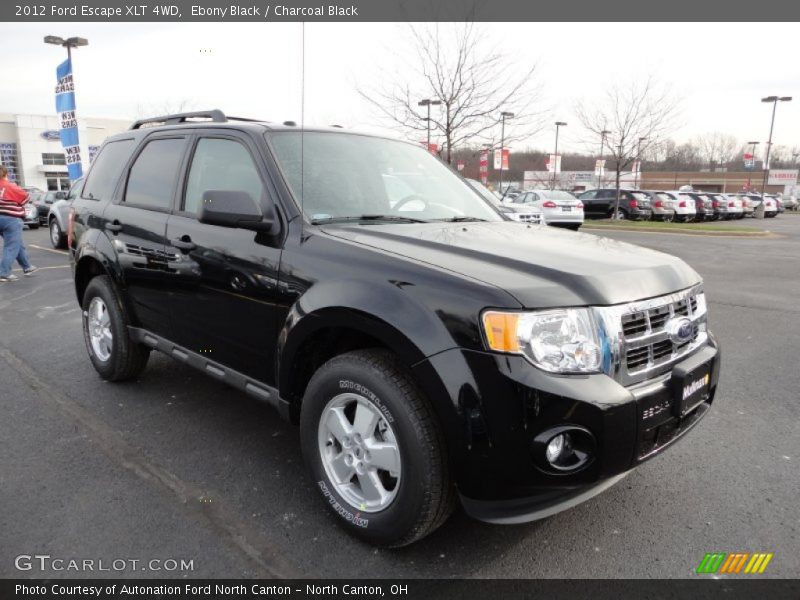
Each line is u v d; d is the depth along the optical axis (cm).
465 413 210
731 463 327
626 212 2706
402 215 328
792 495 294
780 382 457
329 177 316
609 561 242
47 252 1317
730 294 843
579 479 213
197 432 359
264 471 312
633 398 218
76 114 1895
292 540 254
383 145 377
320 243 268
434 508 226
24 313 691
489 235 292
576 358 212
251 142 317
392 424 230
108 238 407
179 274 341
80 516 269
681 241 1736
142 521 266
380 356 240
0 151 5884
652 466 324
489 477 212
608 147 2750
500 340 208
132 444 342
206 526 263
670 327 244
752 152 5912
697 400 254
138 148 412
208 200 273
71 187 1390
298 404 284
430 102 1505
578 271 231
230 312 309
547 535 259
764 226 2709
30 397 413
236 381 315
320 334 265
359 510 248
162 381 447
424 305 222
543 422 206
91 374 464
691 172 8169
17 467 313
